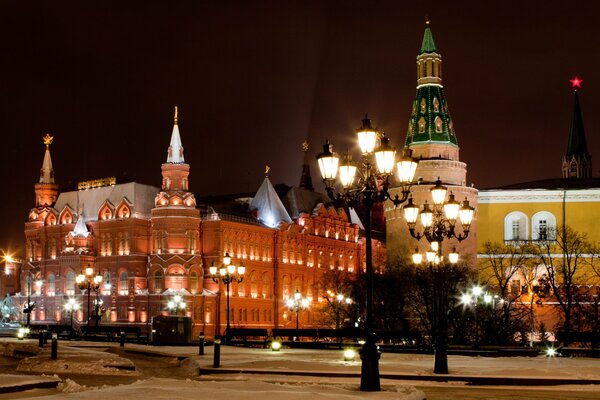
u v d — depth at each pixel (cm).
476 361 4875
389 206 11988
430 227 4381
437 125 12106
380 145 2966
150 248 14512
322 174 2994
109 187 15300
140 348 6394
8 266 18362
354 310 11281
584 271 11131
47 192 16338
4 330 12012
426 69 12312
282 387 2914
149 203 14988
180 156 14412
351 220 18475
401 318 9725
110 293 14500
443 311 3900
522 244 11312
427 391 3155
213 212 14388
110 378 3762
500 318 8631
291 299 15400
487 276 11381
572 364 4541
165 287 13825
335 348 6888
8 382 3012
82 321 14550
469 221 4309
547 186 12088
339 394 2630
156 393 2570
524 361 4881
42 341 5931
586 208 11512
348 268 17712
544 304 10975
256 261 14800
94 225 15038
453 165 11881
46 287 15375
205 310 13775
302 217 16225
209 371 4050
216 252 14062
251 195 17838
